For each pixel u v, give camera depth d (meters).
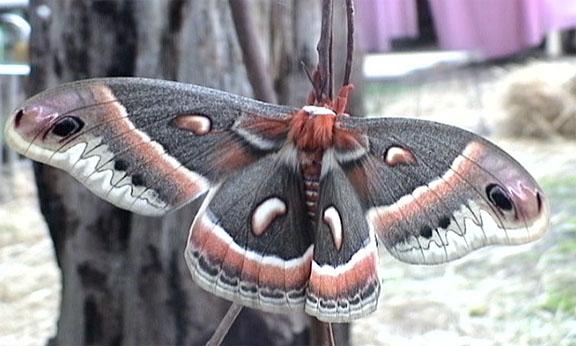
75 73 1.01
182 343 1.03
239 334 1.01
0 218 2.34
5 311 1.79
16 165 2.63
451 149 0.52
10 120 0.51
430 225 0.52
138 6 0.98
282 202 0.52
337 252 0.52
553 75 3.03
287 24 0.96
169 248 1.01
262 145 0.52
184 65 0.98
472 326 1.60
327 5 0.56
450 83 3.62
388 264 1.91
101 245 1.04
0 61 2.49
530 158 2.70
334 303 0.51
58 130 0.51
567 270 1.78
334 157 0.52
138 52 0.99
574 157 2.67
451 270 1.85
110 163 0.52
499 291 1.73
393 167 0.52
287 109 0.52
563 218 2.05
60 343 1.11
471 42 3.28
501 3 3.20
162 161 0.52
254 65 0.69
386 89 3.44
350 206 0.52
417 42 3.84
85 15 0.99
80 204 1.04
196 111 0.52
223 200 0.52
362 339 1.58
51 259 2.08
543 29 3.20
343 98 0.54
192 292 1.01
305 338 1.02
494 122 3.06
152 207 0.52
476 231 0.52
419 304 1.70
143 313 1.04
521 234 0.51
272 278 0.52
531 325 1.59
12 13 2.72
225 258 0.52
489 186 0.51
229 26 0.97
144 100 0.52
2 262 2.06
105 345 1.06
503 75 3.61
